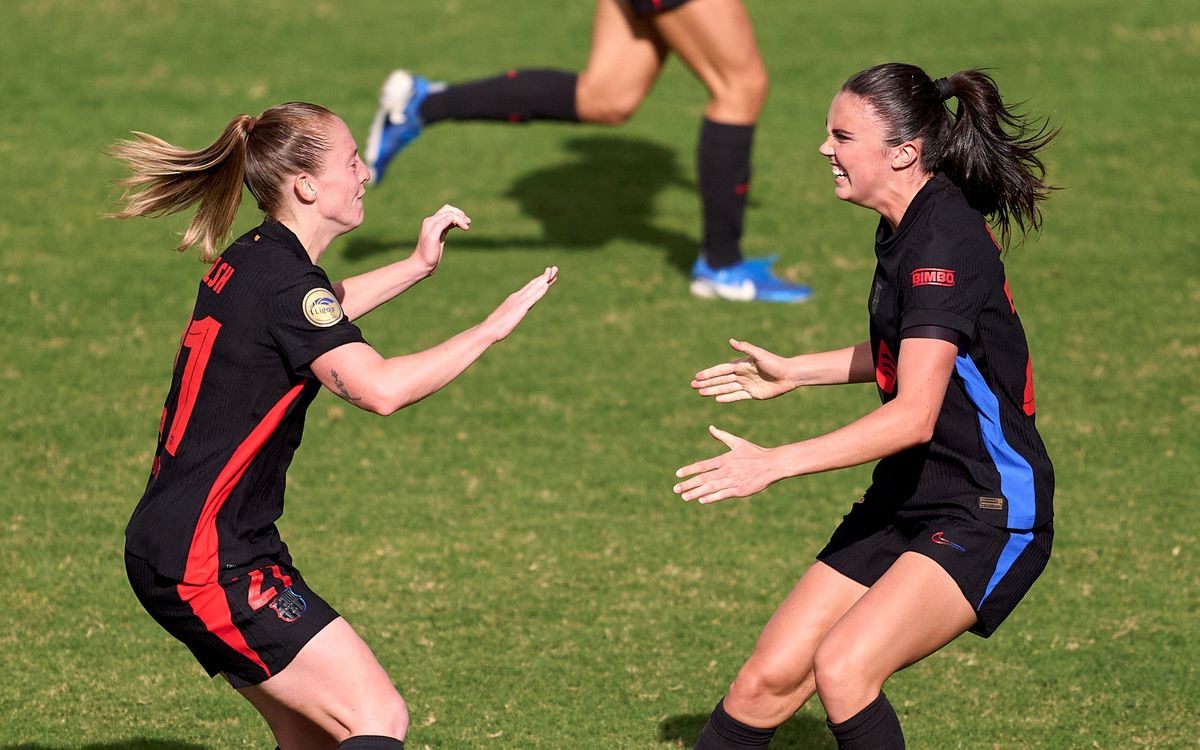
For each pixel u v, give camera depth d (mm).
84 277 29969
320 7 49094
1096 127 39469
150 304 28844
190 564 11227
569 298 30062
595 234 33938
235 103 40156
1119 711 15805
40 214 33156
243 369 11367
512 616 18000
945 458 12359
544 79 30141
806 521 20922
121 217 12391
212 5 48906
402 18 48094
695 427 24172
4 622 17500
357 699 11328
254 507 11609
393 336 27609
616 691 16219
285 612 11359
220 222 12461
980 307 11820
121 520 20484
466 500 21391
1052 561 19578
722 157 29359
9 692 15859
